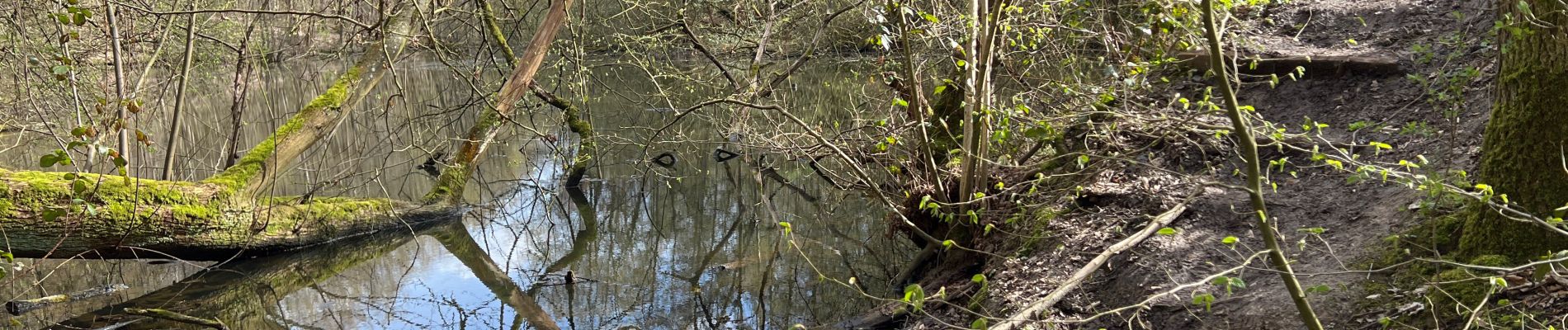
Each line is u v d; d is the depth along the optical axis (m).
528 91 10.30
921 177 5.55
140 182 6.31
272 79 15.48
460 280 6.59
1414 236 3.97
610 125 12.95
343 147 11.80
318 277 6.70
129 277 6.57
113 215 6.05
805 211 8.16
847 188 6.80
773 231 7.53
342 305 6.07
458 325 5.63
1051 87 5.64
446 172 8.52
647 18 10.83
